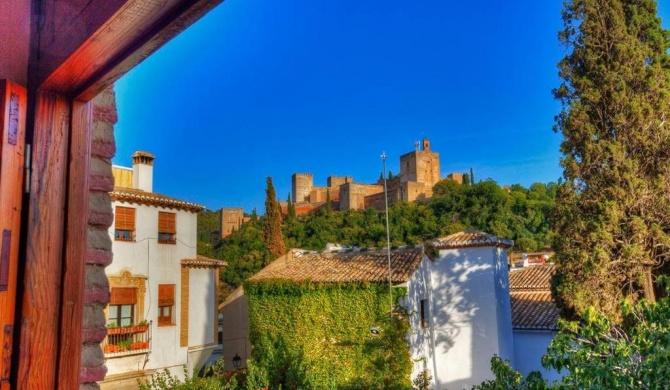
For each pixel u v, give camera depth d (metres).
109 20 1.39
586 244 13.91
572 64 15.98
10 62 1.79
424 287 18.08
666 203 13.55
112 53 1.57
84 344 2.13
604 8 15.47
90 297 2.19
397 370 15.93
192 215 19.97
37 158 1.77
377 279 16.67
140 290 17.41
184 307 18.98
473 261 18.45
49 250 1.77
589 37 15.42
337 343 16.92
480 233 19.12
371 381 15.82
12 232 1.68
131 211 17.61
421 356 17.03
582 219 14.21
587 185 14.70
